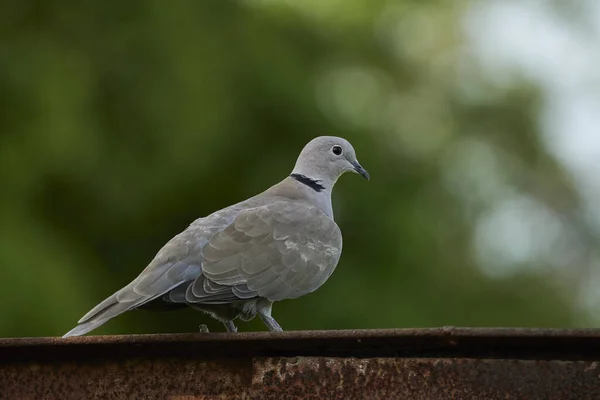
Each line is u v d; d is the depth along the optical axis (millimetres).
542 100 21203
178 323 16531
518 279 19828
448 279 18031
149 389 5316
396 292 16922
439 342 4887
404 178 17469
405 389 4957
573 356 4797
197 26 15734
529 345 4820
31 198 14961
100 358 5395
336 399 5055
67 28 15320
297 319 16188
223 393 5230
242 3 16609
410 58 19266
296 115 16453
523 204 21156
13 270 13680
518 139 20453
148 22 15328
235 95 16094
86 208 15734
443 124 19266
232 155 16406
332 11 18031
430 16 20062
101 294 15703
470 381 4871
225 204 16453
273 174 16281
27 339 5348
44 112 14414
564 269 21609
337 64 17547
